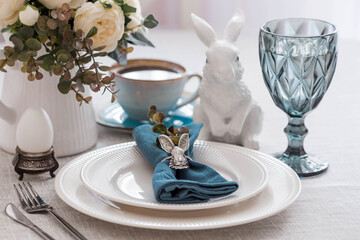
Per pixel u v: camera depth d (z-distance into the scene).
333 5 2.03
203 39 0.90
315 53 0.83
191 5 2.07
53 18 0.76
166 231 0.72
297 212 0.76
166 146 0.80
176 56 1.27
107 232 0.72
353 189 0.82
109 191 0.76
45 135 0.82
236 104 0.92
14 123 0.88
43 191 0.80
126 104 0.98
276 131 0.99
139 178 0.81
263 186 0.75
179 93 1.00
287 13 2.05
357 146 0.94
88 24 0.76
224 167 0.84
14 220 0.73
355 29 2.03
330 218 0.75
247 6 2.05
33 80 0.79
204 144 0.88
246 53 1.30
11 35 0.79
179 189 0.72
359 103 1.08
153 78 1.00
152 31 1.43
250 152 0.86
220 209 0.73
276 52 0.84
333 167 0.88
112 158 0.83
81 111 0.90
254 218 0.70
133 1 0.84
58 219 0.73
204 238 0.71
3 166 0.86
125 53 0.88
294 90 0.86
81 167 0.81
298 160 0.88
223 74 0.87
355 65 1.25
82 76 0.78
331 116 1.04
